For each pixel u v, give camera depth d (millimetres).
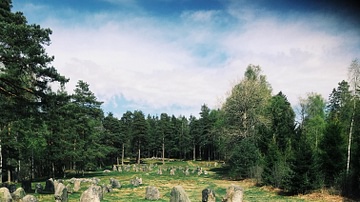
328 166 25812
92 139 50969
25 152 46500
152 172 54750
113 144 80312
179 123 108125
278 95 58688
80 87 49500
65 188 20531
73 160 46344
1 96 24391
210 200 18609
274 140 33094
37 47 20672
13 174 45719
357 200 20672
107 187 27094
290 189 25281
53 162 48125
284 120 38438
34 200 17641
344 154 25312
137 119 86938
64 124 42594
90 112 50406
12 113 23297
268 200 21875
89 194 16844
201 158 107438
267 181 30281
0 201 16172
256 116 42500
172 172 49406
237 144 42469
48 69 21953
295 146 31750
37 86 22438
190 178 42125
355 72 25734
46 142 45469
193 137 99125
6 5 22031
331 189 23375
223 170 55625
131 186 31828
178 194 16516
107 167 77438
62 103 23781
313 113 56812
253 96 43531
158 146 99562
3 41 19969
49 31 21562
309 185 23984
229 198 17188
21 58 20391
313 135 42719
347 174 22938
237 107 43906
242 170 38000
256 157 37469
